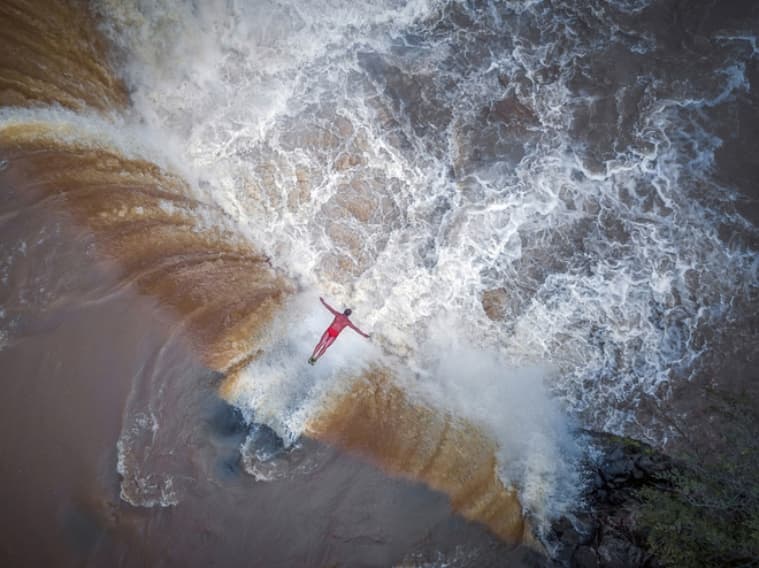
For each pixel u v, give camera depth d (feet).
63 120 39.60
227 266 42.16
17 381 34.12
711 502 33.91
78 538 32.19
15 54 38.60
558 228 43.11
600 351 41.93
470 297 43.62
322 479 35.76
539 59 43.83
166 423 35.32
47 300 35.88
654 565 33.83
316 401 38.65
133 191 40.70
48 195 37.50
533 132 43.57
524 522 36.24
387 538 34.55
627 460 38.86
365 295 43.93
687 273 41.60
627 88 42.93
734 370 40.14
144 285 38.27
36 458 33.12
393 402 40.34
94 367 35.35
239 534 33.76
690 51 42.75
